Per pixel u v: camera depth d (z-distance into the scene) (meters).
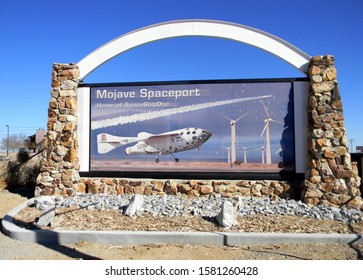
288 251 4.86
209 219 6.00
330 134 7.27
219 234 5.20
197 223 5.80
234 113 8.00
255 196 7.68
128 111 8.32
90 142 8.35
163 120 8.20
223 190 7.74
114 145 8.29
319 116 7.37
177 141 8.11
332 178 7.09
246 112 7.97
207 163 7.98
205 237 5.18
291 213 6.42
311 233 5.32
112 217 6.15
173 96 8.21
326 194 7.05
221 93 8.07
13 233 5.53
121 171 8.19
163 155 8.12
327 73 7.49
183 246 5.11
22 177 10.43
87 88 8.43
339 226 5.72
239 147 7.92
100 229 5.55
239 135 7.95
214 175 7.91
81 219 6.05
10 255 4.86
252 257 4.68
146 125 8.24
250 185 7.73
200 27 8.15
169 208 6.54
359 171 7.99
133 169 8.20
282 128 7.84
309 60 7.81
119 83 8.37
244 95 8.01
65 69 8.34
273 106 7.91
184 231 5.40
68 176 7.94
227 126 8.00
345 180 7.07
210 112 8.07
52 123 8.18
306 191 7.18
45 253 4.93
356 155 8.08
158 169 8.11
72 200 7.26
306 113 7.77
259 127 7.91
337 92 7.39
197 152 8.03
